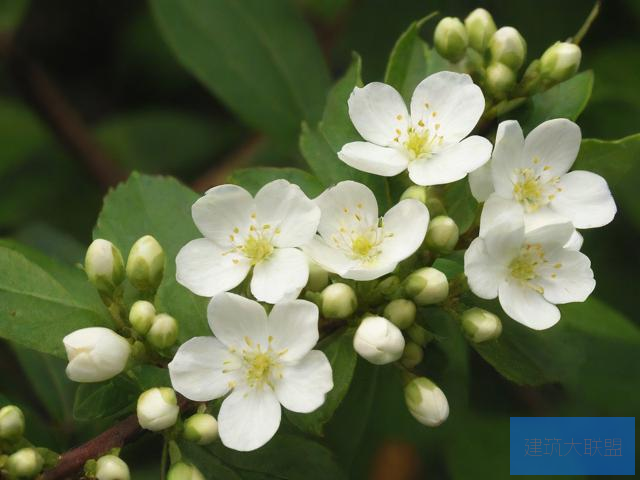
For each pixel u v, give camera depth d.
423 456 0.29
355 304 0.25
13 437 0.24
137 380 0.26
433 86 0.27
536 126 0.27
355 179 0.27
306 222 0.26
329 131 0.27
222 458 0.26
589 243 0.32
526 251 0.25
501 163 0.26
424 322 0.26
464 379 0.27
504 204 0.26
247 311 0.25
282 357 0.25
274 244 0.26
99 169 0.35
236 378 0.25
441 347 0.27
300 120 0.33
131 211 0.27
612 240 0.33
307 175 0.27
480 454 0.30
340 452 0.27
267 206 0.26
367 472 0.29
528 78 0.27
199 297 0.26
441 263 0.26
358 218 0.26
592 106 0.33
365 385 0.27
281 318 0.25
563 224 0.25
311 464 0.26
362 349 0.25
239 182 0.27
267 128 0.33
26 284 0.26
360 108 0.27
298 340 0.25
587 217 0.26
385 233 0.26
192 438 0.25
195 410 0.26
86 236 0.35
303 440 0.26
